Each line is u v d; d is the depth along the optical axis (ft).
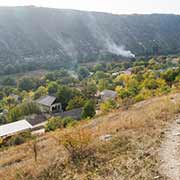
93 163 24.76
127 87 153.17
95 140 30.12
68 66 377.09
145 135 28.81
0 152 53.72
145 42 521.24
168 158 22.38
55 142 41.57
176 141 25.93
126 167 22.24
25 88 242.78
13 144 74.64
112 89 201.16
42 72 340.59
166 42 531.50
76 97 162.71
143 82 150.30
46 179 24.95
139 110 48.34
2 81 275.39
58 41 463.01
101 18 556.10
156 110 39.91
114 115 55.57
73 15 537.24
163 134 28.53
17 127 119.55
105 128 36.88
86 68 329.11
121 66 332.39
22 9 498.69
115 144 27.99
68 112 138.92
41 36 459.73
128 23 568.00
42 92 214.90
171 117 34.91
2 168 36.29
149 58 388.37
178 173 19.63
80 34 503.61
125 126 34.50
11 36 429.79
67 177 23.47
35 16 500.33
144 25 571.28
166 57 377.91
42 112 166.20
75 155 27.25
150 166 21.53
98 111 121.39
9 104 186.39
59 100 179.01
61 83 253.24
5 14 474.49
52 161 28.45
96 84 238.07
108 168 22.84
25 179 26.61
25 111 153.79
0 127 117.80
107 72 299.17
